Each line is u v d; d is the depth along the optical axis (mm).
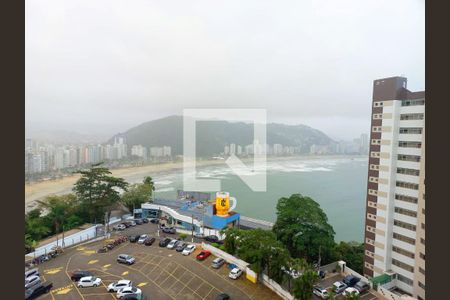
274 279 36125
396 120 42562
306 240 45656
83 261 44281
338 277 43250
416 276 39062
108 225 62125
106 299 33844
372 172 45875
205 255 45344
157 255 46688
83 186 65562
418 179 40250
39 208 66688
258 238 39500
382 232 44125
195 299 34062
